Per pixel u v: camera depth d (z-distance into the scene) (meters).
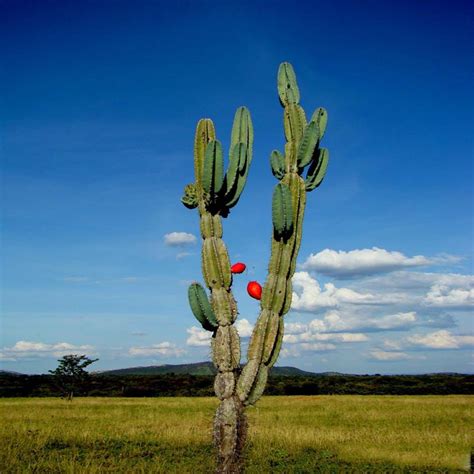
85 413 25.16
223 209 8.45
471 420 22.20
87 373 40.09
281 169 8.64
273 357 8.02
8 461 11.86
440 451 14.08
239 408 7.68
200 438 15.86
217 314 7.84
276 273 8.08
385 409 27.17
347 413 25.11
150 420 21.67
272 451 14.09
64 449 14.24
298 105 8.87
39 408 28.45
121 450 14.10
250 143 8.74
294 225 8.28
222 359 7.72
